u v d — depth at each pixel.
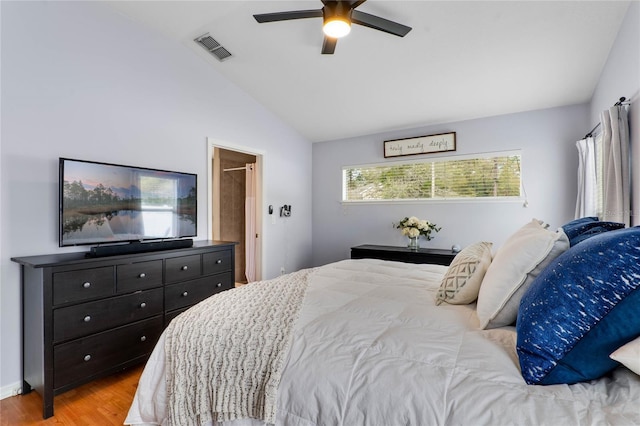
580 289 0.85
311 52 3.06
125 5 2.65
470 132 3.94
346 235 4.89
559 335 0.86
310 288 1.85
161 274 2.56
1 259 2.08
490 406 0.79
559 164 3.46
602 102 2.82
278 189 4.54
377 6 2.37
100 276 2.17
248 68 3.47
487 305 1.21
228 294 1.75
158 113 3.03
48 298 1.93
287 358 1.10
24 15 2.18
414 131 4.32
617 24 2.29
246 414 1.10
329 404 0.95
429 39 2.67
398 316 1.35
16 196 2.15
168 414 1.28
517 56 2.74
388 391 0.90
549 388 0.83
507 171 3.74
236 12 2.71
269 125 4.33
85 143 2.50
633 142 2.11
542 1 2.18
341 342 1.13
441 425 0.79
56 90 2.34
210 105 3.52
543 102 3.42
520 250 1.19
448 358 0.98
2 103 2.09
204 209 3.46
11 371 2.10
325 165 5.09
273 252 4.48
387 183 4.57
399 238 4.46
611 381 0.83
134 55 2.84
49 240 2.30
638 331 0.78
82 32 2.49
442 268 2.43
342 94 3.72
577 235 1.43
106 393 2.14
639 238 0.82
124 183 2.59
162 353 1.42
